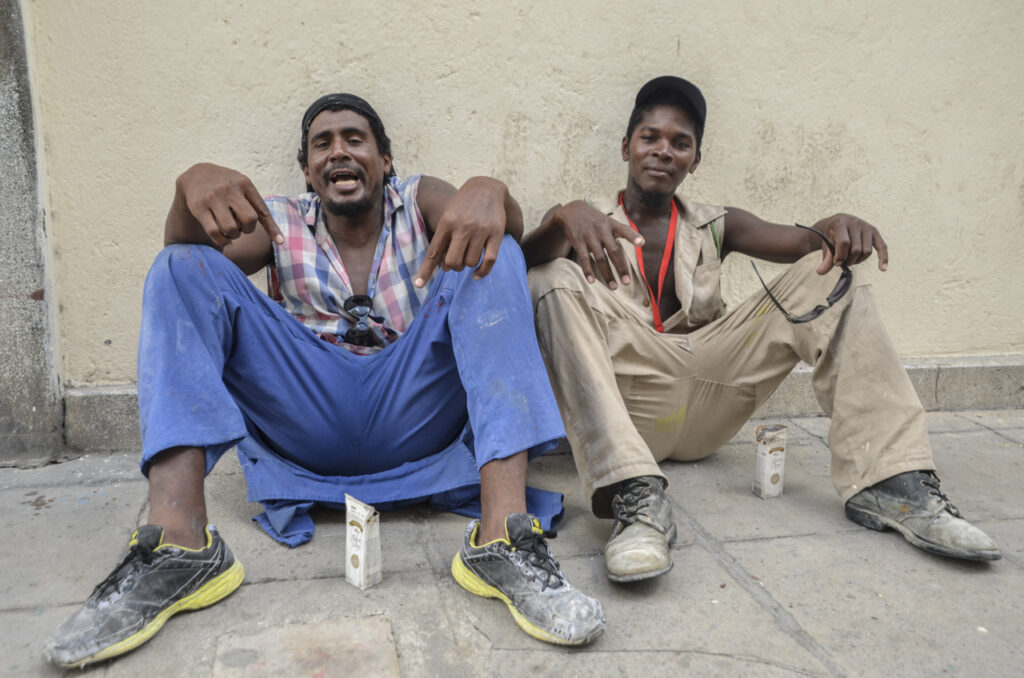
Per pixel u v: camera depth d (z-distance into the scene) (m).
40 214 2.24
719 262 2.33
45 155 2.27
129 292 2.40
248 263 1.94
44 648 1.30
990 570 1.75
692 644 1.43
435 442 2.01
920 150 2.88
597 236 1.78
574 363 1.86
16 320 2.26
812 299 2.08
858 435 1.99
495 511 1.57
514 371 1.63
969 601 1.61
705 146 2.70
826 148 2.80
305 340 1.86
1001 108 2.92
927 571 1.74
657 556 1.59
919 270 2.98
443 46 2.46
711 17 2.62
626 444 1.79
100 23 2.24
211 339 1.64
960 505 2.14
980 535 1.72
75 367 2.41
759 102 2.71
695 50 2.63
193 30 2.30
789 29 2.69
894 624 1.52
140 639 1.37
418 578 1.66
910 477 1.89
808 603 1.59
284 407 1.86
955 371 3.02
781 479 2.19
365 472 2.04
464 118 2.52
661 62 2.62
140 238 2.38
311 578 1.65
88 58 2.25
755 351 2.19
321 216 2.07
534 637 1.44
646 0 2.57
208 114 2.36
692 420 2.30
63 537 1.84
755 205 2.78
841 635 1.47
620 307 2.12
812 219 2.84
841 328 2.02
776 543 1.87
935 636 1.48
